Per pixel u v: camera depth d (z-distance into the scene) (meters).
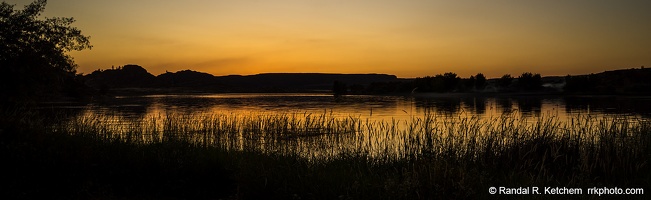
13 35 19.95
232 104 82.00
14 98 18.91
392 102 87.94
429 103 81.19
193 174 9.23
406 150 12.19
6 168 8.02
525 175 9.05
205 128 15.05
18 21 20.31
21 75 19.56
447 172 7.66
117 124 16.16
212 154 10.42
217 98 131.12
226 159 10.03
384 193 7.44
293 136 13.72
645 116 24.61
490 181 8.45
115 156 9.55
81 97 51.50
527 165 10.28
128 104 75.62
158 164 9.36
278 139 13.82
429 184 7.39
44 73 20.53
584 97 102.94
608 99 84.38
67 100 50.72
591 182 8.52
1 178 7.71
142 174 9.05
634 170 9.24
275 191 7.90
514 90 145.25
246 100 108.94
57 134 10.30
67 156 8.81
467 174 7.70
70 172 8.52
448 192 7.23
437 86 148.75
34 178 8.05
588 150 10.23
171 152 9.94
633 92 114.50
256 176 8.31
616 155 9.63
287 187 8.12
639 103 62.00
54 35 21.48
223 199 8.16
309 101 97.69
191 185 8.86
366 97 131.12
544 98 103.25
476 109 57.06
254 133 15.05
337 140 14.48
